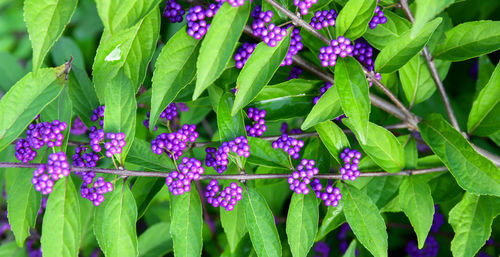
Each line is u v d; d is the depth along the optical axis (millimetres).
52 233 644
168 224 859
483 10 827
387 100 752
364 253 875
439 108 863
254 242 667
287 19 663
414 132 736
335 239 884
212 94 713
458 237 705
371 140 693
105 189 653
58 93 662
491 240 829
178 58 655
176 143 678
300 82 706
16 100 656
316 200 675
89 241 863
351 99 637
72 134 841
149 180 709
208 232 874
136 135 794
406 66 736
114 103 660
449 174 745
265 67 643
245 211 672
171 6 674
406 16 716
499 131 732
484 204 705
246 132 696
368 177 737
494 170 667
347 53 645
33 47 596
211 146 721
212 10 643
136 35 657
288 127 843
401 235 896
